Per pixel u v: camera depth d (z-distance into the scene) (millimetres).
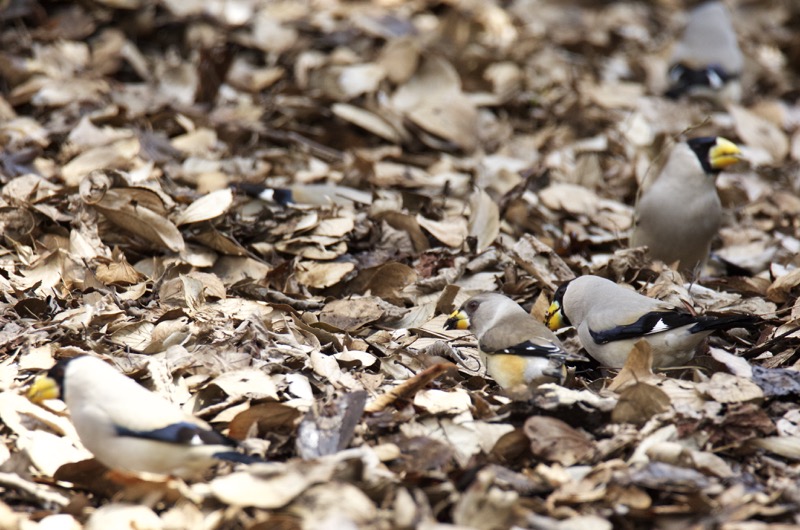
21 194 10609
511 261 10703
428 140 14812
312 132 14633
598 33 20500
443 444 6824
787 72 20844
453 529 5754
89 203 10219
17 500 6449
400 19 18469
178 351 8148
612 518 6250
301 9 18297
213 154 13391
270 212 11148
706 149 11438
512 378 8117
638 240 11898
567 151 15203
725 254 12609
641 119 15867
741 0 23672
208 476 6539
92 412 6258
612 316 8555
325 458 6332
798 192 14516
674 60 18203
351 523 5758
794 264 11695
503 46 18578
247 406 7324
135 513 6133
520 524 5977
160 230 10242
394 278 10258
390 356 8578
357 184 12969
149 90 15031
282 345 8477
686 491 6340
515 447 6961
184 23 16953
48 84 14156
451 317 8898
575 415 7262
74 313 8773
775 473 6863
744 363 7852
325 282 10211
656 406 7145
